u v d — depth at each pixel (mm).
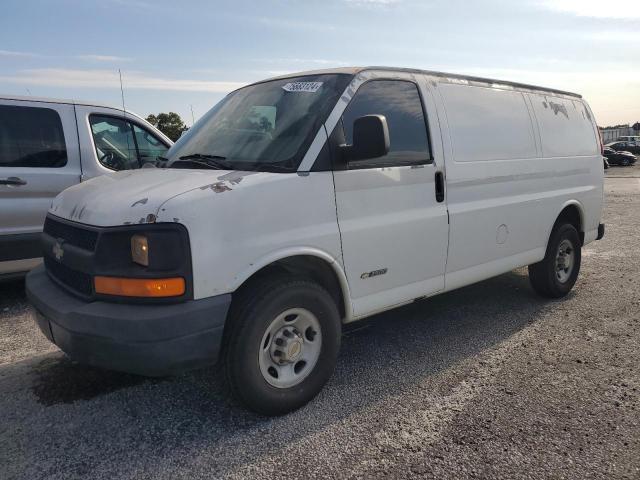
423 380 3619
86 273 2766
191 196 2680
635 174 30375
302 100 3441
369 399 3348
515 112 4793
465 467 2650
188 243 2607
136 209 2660
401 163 3637
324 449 2801
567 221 5660
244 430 2979
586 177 5730
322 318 3188
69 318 2684
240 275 2785
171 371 2637
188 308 2613
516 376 3680
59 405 3256
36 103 5414
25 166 5254
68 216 3084
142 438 2896
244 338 2840
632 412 3176
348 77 3471
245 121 3625
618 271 6719
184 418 3107
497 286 6023
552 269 5309
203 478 2564
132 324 2545
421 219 3738
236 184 2840
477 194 4250
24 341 4309
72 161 5547
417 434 2947
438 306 5297
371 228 3412
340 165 3250
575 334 4488
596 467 2641
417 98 3871
